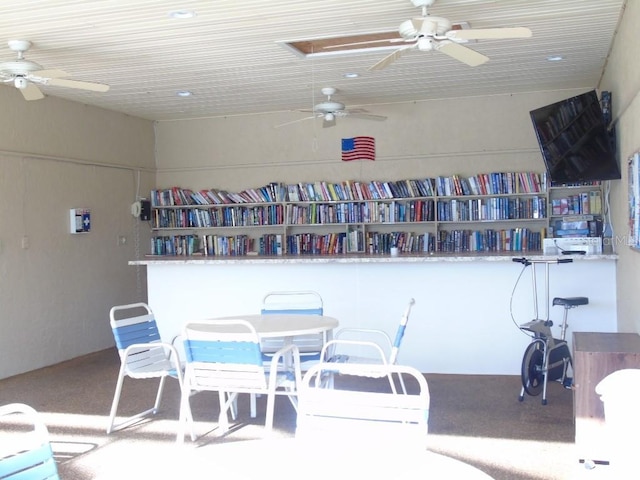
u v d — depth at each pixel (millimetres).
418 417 2100
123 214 7914
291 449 1875
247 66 5832
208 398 4980
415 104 7867
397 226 8016
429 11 4516
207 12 4312
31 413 1874
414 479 1630
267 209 8227
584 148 5113
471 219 7594
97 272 7352
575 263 5172
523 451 3693
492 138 7641
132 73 5984
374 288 5570
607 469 3281
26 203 6348
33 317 6379
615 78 5227
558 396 4770
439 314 5449
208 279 5934
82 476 3449
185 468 1745
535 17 4688
